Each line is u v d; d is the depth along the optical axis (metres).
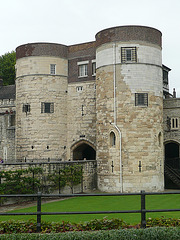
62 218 16.38
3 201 23.23
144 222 9.98
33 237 9.28
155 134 28.77
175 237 9.30
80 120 34.62
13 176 23.89
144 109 28.44
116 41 29.05
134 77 28.55
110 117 28.77
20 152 34.78
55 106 34.53
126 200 24.19
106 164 28.91
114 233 9.43
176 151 37.91
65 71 35.44
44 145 33.88
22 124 34.62
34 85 34.28
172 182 34.47
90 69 34.44
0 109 47.19
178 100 34.06
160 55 30.28
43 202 24.03
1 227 10.75
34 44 34.59
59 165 27.02
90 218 16.20
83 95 34.59
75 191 28.33
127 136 28.12
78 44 35.16
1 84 55.81
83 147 36.19
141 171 27.92
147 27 29.28
